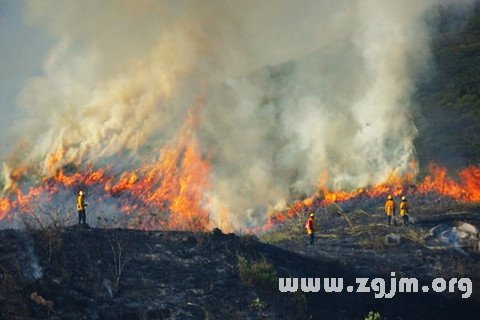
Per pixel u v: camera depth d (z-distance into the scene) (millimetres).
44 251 16656
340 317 17906
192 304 16047
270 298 17297
